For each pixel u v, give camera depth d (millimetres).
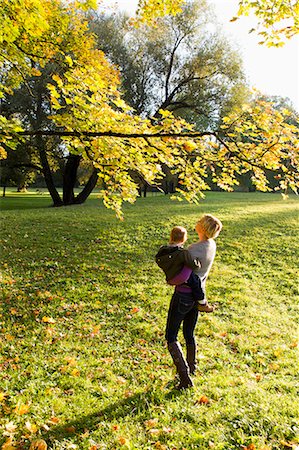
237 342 6355
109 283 9359
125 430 3836
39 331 6590
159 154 5016
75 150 5062
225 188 5254
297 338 6574
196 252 4574
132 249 12578
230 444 3555
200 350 5988
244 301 8531
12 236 13961
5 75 6727
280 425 3781
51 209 22547
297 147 4395
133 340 6371
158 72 28891
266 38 5031
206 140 4832
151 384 4871
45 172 29391
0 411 4215
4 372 5145
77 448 3580
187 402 4324
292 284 9914
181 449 3539
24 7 4762
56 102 4930
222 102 27438
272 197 35594
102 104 5102
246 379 4977
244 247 13242
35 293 8500
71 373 5133
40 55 6383
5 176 35562
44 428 3908
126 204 25688
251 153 4582
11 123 4637
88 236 14023
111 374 5160
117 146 4926
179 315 4598
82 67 5414
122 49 26922
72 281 9375
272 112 4477
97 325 6941
